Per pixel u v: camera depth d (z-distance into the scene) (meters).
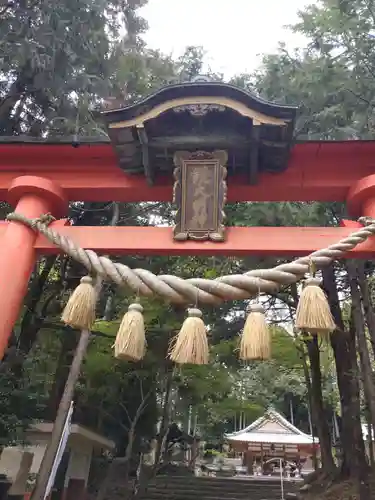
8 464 9.91
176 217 3.81
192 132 3.91
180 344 3.09
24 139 4.18
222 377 12.26
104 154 4.24
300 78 8.73
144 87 10.22
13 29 8.06
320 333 3.14
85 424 13.34
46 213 4.10
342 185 4.06
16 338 8.54
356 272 7.99
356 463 9.77
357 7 8.56
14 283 3.77
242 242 3.75
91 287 3.42
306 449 23.08
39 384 8.70
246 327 3.16
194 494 14.47
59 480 12.00
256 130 3.61
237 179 4.16
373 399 7.50
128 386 12.48
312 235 3.77
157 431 16.45
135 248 3.81
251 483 16.44
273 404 28.17
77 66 8.76
